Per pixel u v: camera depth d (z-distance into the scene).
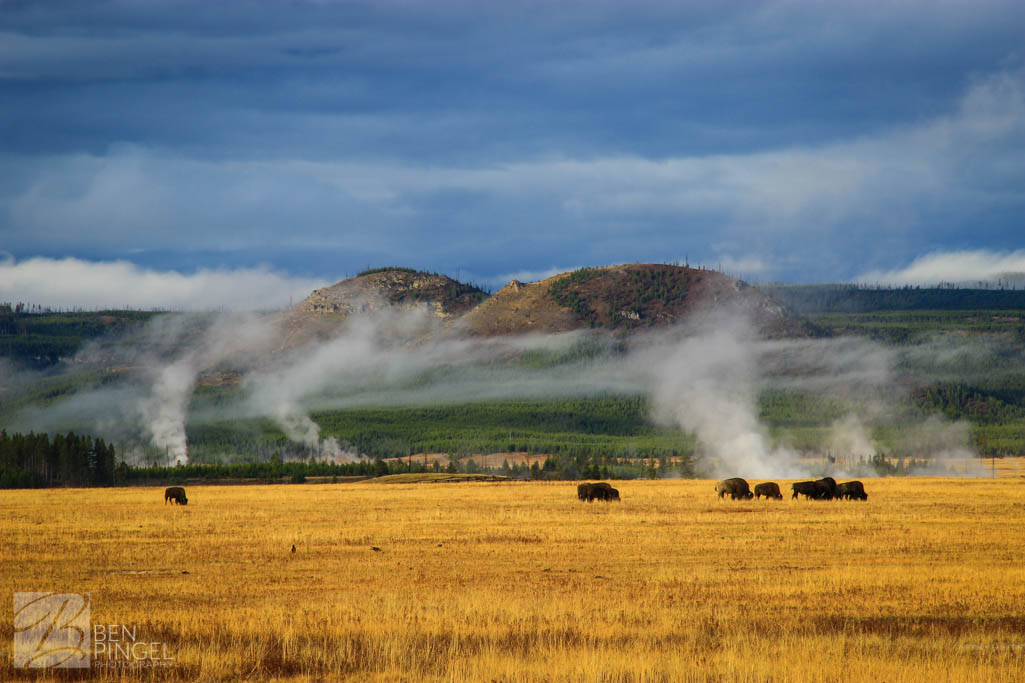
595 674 77.88
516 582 117.62
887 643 88.38
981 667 78.81
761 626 94.50
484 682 77.12
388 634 90.88
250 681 79.06
